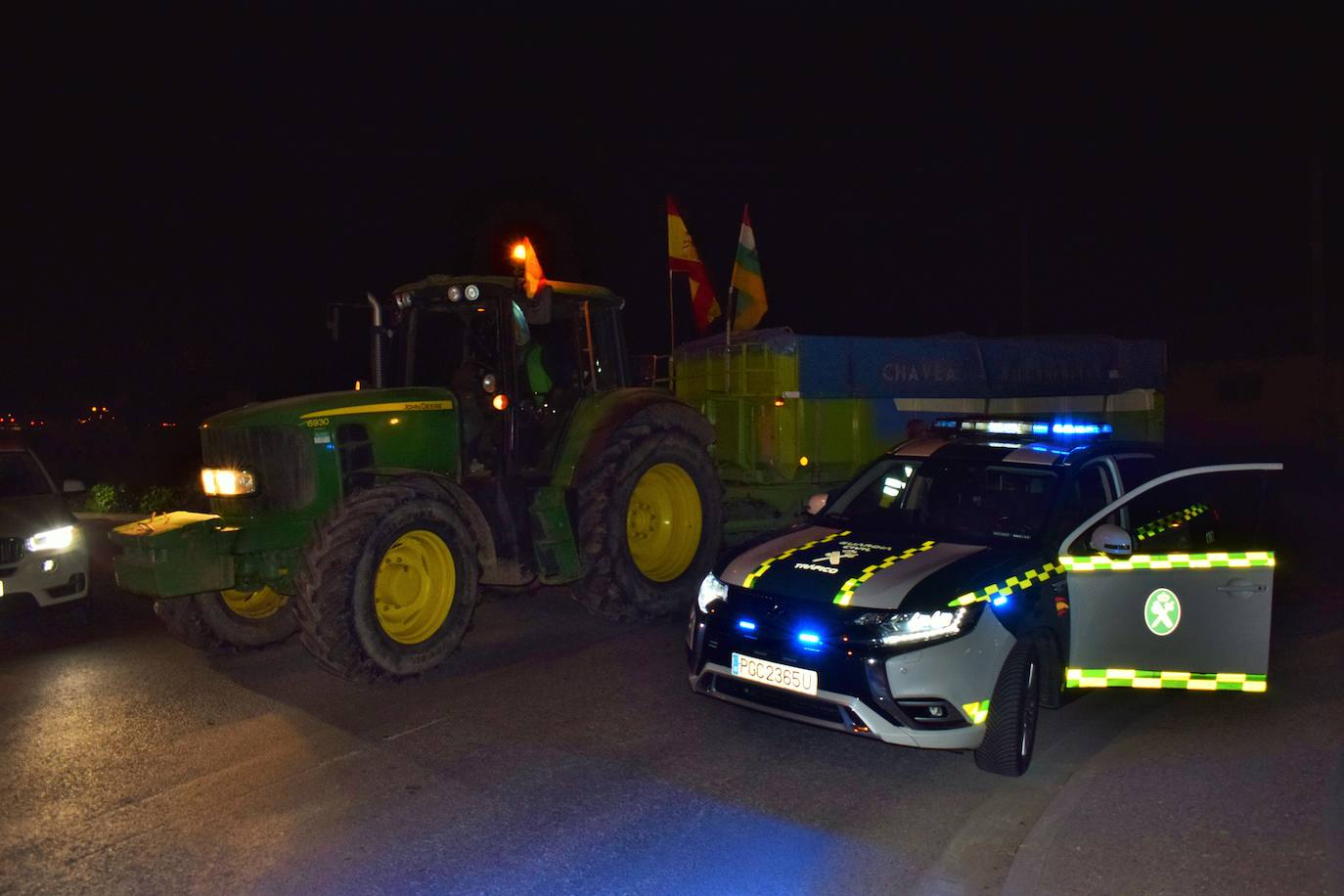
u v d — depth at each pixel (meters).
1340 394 27.05
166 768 5.26
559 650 7.55
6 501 8.48
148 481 21.45
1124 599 5.47
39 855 4.28
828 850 4.28
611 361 8.84
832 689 4.87
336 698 6.45
